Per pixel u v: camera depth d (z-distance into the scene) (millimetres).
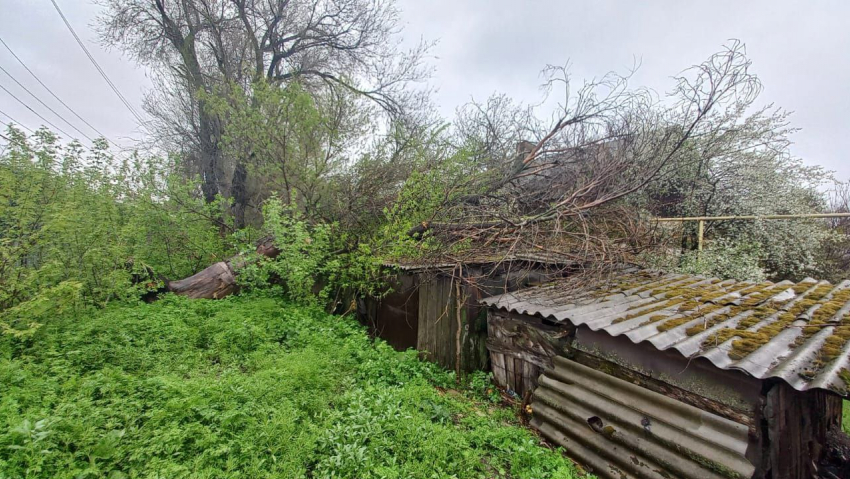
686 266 6406
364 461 2506
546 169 6918
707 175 7750
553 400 3352
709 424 2418
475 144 7312
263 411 2916
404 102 11375
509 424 3514
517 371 4051
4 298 3822
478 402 3982
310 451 2574
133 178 6684
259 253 7121
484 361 4617
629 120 6020
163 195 7059
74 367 3432
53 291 3930
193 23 11172
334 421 3008
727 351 2473
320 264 7012
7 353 3455
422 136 7574
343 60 12141
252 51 11305
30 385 2951
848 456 3330
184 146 11758
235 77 10734
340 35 11758
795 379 2070
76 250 4816
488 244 5348
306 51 12023
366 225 7477
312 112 7074
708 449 2357
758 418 2266
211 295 6605
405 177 7367
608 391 3014
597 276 4473
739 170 7832
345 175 7840
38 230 4266
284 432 2705
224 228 8422
